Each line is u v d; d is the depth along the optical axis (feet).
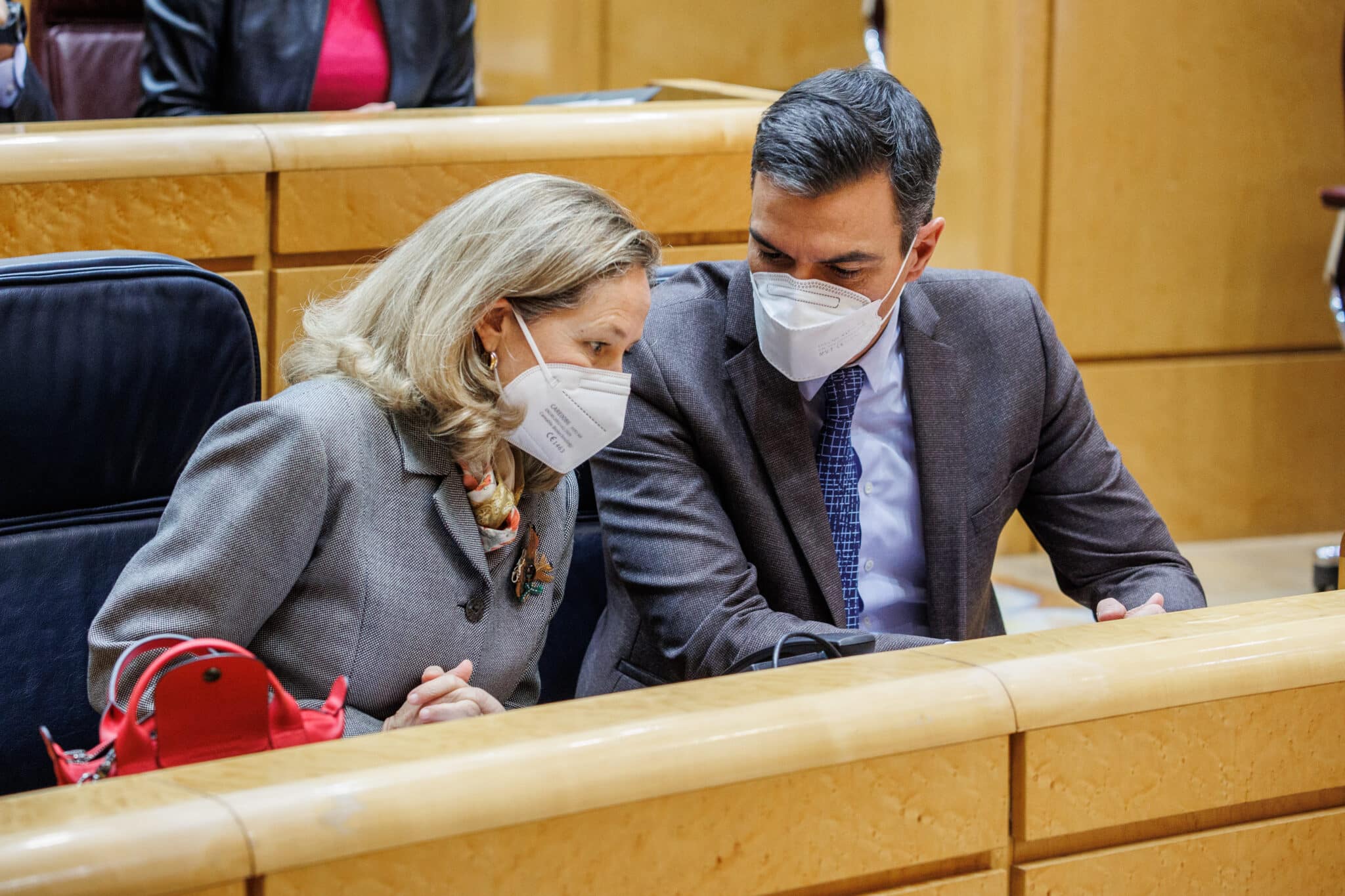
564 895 11.73
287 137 31.07
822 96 20.27
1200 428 56.24
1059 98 51.85
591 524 26.27
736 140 35.35
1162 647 14.20
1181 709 14.10
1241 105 53.93
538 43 68.59
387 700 18.40
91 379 20.18
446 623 18.58
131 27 50.90
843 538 22.93
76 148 29.04
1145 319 54.70
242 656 13.74
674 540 21.54
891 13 51.80
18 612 20.38
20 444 19.98
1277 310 56.24
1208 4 52.70
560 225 17.94
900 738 12.76
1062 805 13.71
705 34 70.13
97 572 20.92
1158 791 14.15
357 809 10.85
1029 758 13.48
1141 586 23.53
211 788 10.95
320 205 31.71
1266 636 14.64
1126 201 53.52
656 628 21.58
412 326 17.98
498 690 19.51
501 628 19.36
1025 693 13.34
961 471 23.03
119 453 20.77
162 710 13.55
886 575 23.41
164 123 31.50
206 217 30.66
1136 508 24.17
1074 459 24.22
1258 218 55.16
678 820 12.10
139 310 20.40
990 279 24.20
